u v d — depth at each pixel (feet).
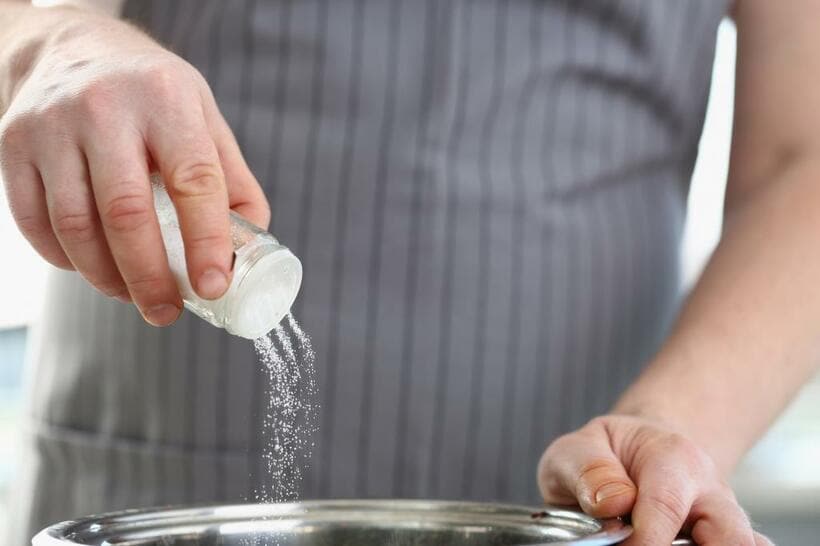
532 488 3.55
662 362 3.24
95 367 3.58
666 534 2.64
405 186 3.44
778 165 3.64
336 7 3.47
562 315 3.53
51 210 2.58
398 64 3.47
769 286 3.33
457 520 2.79
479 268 3.45
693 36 3.73
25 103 2.62
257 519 2.78
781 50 3.67
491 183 3.47
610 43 3.61
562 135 3.57
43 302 3.81
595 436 2.89
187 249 2.53
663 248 3.76
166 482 3.48
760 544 2.72
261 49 3.49
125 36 2.75
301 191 3.46
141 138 2.56
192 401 3.44
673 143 3.82
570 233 3.54
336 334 3.43
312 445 3.41
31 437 3.75
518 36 3.51
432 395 3.44
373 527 2.80
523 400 3.51
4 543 4.11
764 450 6.13
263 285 2.60
